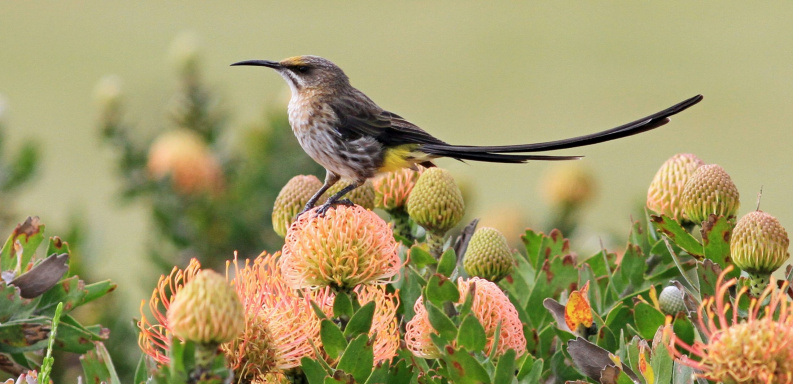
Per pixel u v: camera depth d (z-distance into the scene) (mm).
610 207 22734
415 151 8812
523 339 6047
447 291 5691
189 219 11539
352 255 5824
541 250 7406
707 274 5863
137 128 12195
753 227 5836
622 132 6688
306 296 5797
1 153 11258
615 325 6465
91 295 6320
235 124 12922
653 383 5105
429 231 7410
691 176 6715
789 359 4551
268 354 5402
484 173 25406
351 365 5258
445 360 5312
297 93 9539
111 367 5961
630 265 7102
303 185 7637
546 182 11695
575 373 6234
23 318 5969
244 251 11594
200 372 4559
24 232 6324
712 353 4664
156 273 11430
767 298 5891
